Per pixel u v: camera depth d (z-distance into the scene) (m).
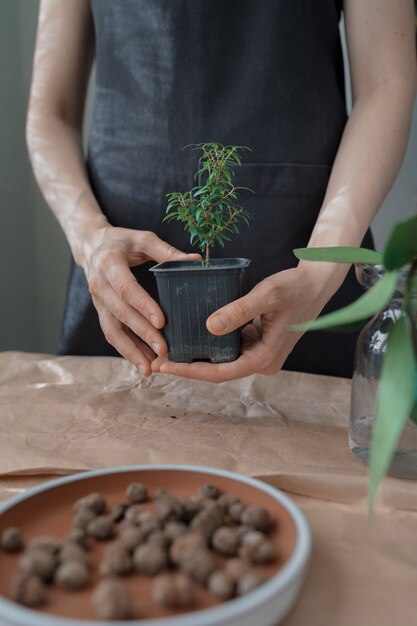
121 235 0.86
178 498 0.52
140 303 0.75
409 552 0.51
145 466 0.57
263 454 0.69
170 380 0.94
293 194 1.07
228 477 0.55
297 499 0.61
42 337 2.00
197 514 0.50
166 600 0.40
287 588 0.39
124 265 0.79
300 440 0.73
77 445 0.70
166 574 0.42
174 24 1.02
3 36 1.75
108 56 1.11
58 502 0.53
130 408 0.83
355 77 1.00
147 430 0.75
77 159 1.14
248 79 1.04
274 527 0.48
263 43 1.03
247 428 0.77
